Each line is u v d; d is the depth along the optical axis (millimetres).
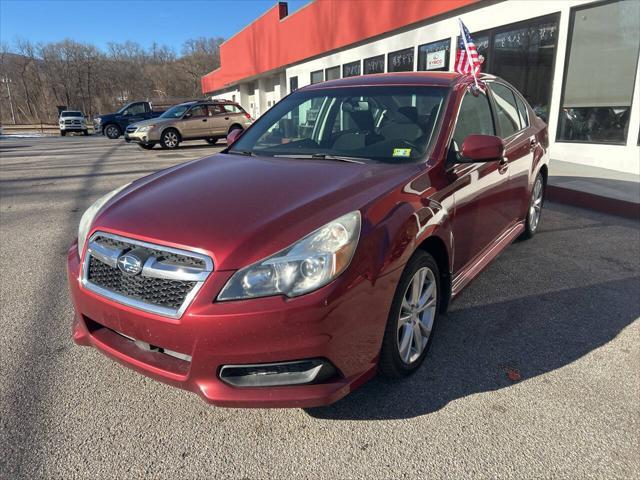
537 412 2428
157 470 2084
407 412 2434
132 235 2227
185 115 16484
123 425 2361
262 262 2002
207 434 2301
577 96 9023
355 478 2033
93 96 80812
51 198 7762
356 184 2508
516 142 4156
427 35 12922
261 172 2809
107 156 14492
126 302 2164
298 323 1970
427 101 3289
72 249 2643
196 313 1983
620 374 2752
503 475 2035
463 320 3387
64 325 3354
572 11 8828
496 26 10602
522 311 3514
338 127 3410
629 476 2027
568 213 6262
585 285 3953
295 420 2389
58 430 2324
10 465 2104
